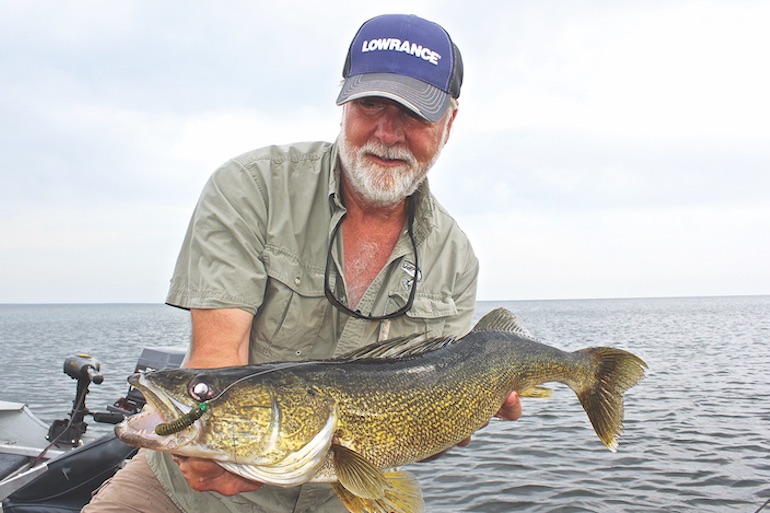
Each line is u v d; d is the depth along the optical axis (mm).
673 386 4523
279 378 759
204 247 865
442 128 959
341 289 947
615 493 2098
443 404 877
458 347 933
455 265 1060
